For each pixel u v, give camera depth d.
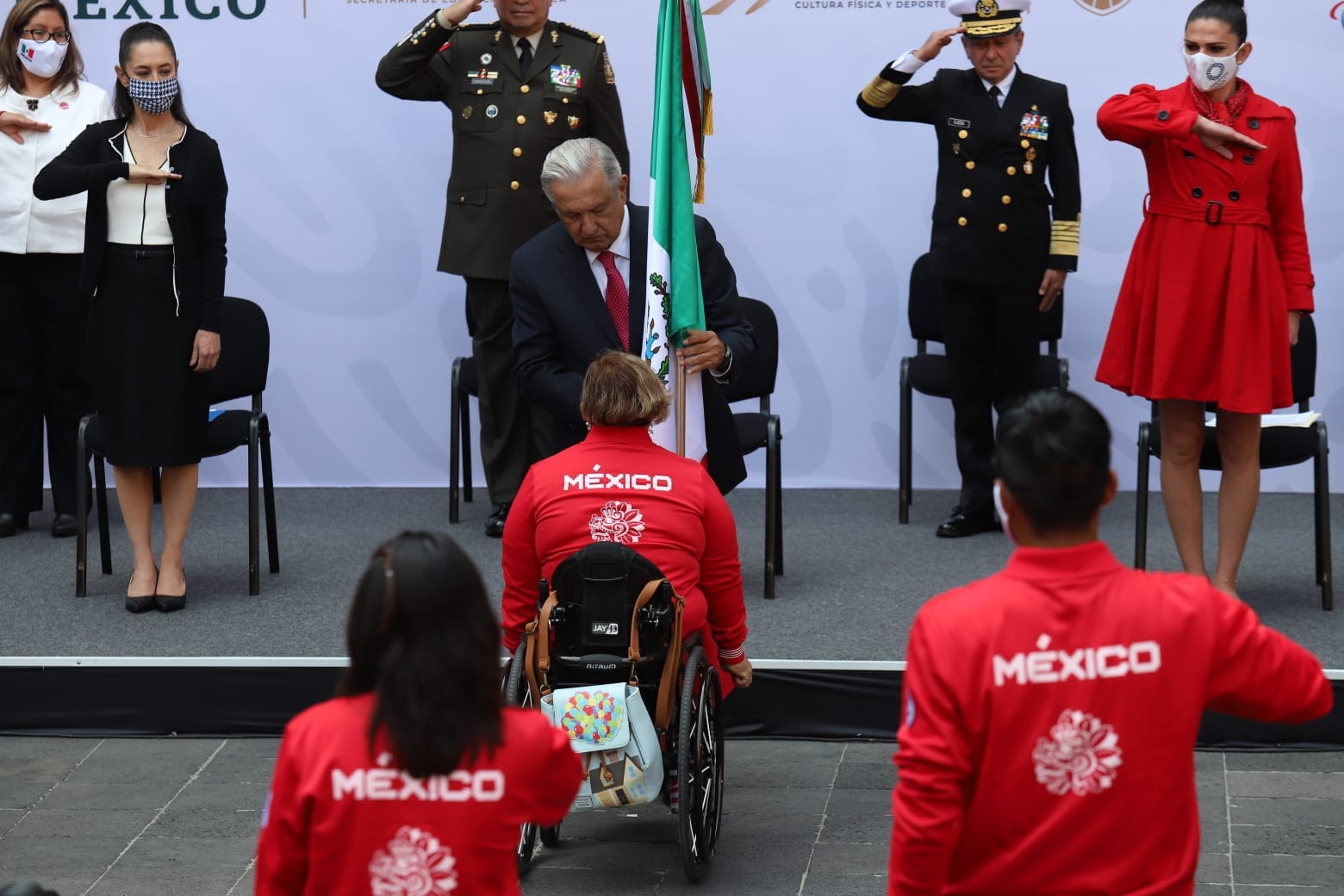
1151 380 13.85
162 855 11.25
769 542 15.05
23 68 17.22
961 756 5.94
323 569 16.33
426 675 5.88
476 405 19.44
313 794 6.01
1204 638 6.02
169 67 14.59
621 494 10.65
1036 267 16.52
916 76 18.22
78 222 17.34
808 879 10.71
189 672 13.36
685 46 12.62
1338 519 17.39
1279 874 10.53
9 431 17.77
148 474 15.26
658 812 11.99
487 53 16.39
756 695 13.20
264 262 19.05
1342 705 12.54
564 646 10.29
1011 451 6.07
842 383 18.89
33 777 12.67
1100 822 5.98
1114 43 17.91
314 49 18.61
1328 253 17.97
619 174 11.88
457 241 16.59
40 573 16.42
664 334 12.13
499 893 6.21
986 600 6.03
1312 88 17.70
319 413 19.39
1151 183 13.80
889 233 18.47
